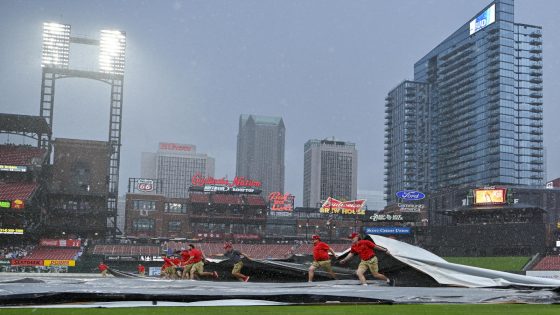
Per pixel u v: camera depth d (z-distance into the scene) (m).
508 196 113.50
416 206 131.00
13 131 110.88
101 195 111.75
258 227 129.75
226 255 25.77
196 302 11.67
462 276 19.02
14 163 103.94
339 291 14.01
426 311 10.13
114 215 112.88
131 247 107.25
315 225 135.38
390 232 113.25
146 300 11.76
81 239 109.44
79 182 113.25
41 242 100.44
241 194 132.12
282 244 120.19
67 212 111.00
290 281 22.89
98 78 117.50
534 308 11.09
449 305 11.81
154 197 125.31
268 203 138.50
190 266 25.52
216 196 129.75
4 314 9.24
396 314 9.47
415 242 115.69
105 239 113.06
